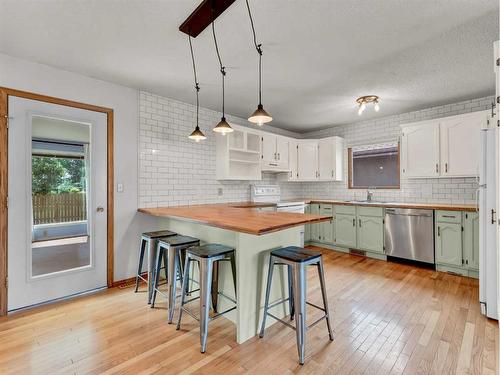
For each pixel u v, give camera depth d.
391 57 2.39
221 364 1.66
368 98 3.43
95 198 2.82
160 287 2.93
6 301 2.30
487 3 1.68
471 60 2.45
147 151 3.22
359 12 1.77
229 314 2.21
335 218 4.48
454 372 1.57
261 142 4.34
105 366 1.64
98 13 1.79
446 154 3.48
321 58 2.41
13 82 2.35
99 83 2.85
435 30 1.97
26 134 2.41
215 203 3.96
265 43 2.15
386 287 2.88
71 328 2.07
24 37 2.06
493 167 2.17
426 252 3.48
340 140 4.87
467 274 3.18
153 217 3.26
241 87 3.09
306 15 1.80
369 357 1.72
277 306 2.21
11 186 2.33
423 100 3.55
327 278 3.15
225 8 1.72
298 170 5.04
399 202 4.23
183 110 3.58
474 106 3.53
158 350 1.80
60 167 2.62
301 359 1.66
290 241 2.34
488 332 1.97
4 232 2.29
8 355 1.74
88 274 2.77
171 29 1.97
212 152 3.93
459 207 3.20
